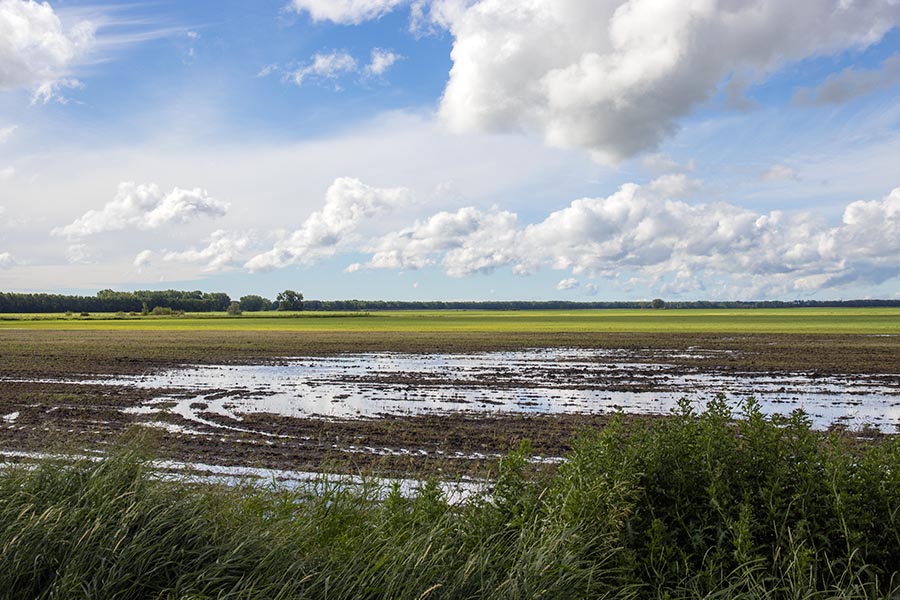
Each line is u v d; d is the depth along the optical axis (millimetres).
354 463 12891
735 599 5133
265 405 21266
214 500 5895
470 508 6664
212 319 119188
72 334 65125
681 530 6062
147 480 5934
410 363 36094
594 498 5957
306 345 49469
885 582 5668
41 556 4684
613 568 5621
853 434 16266
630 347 47156
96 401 21688
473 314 163625
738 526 5574
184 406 20891
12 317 131000
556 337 59188
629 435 7312
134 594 4703
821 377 29000
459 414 19531
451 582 5137
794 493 6141
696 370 32000
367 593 4883
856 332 64375
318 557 5242
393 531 5938
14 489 5500
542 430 16875
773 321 94000
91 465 5965
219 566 4824
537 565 5164
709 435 6625
